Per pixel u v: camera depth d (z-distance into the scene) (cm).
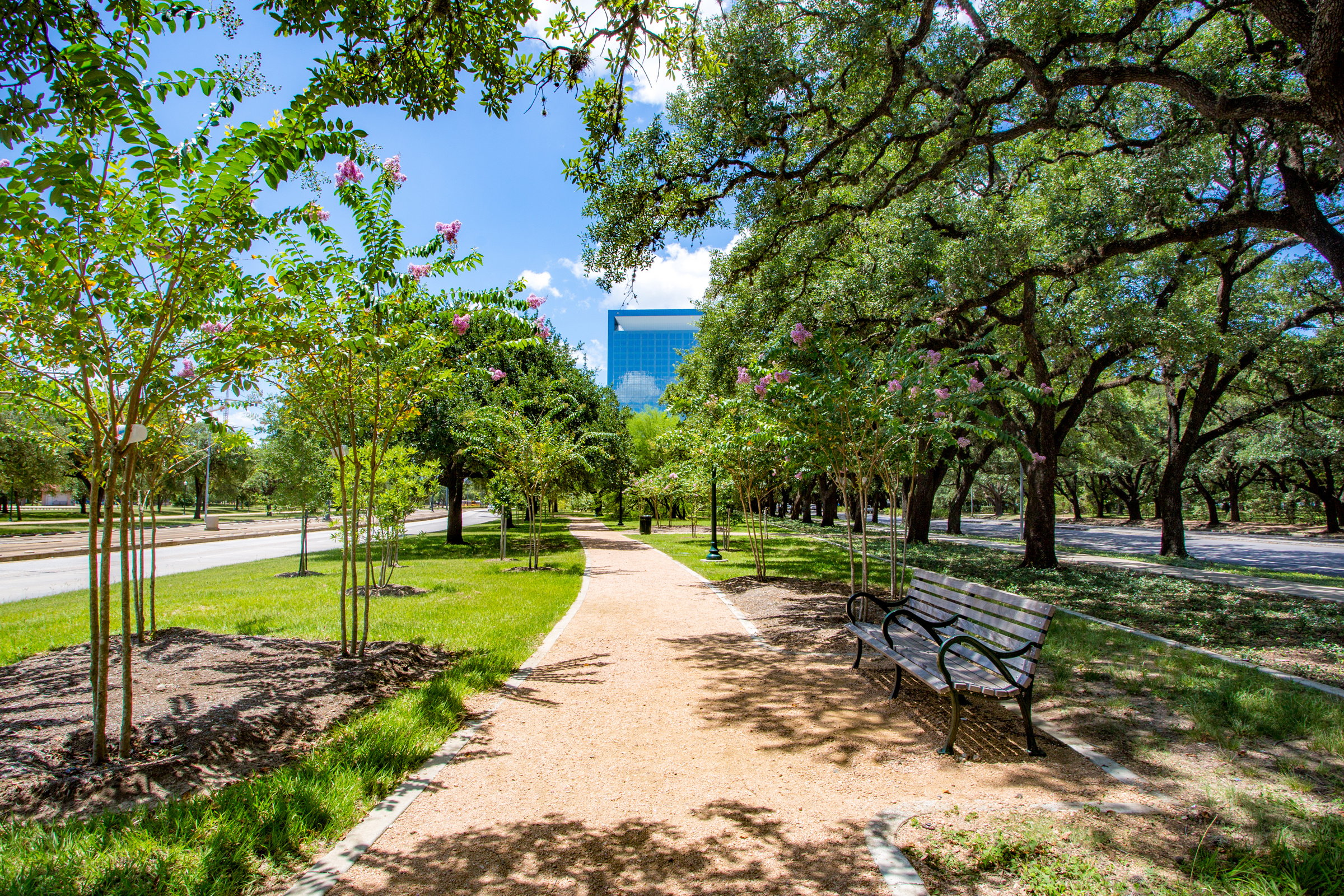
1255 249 1480
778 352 768
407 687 520
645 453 3491
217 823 293
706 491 1705
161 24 353
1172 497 1777
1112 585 1096
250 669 532
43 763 349
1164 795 316
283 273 456
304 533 1360
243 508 7644
